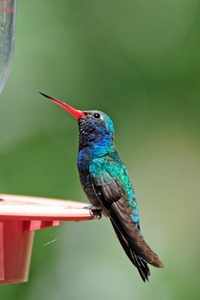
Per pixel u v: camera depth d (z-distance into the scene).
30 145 12.01
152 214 12.74
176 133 13.00
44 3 12.70
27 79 12.38
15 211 6.05
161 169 12.96
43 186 11.66
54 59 12.53
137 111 12.89
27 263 7.50
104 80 12.80
